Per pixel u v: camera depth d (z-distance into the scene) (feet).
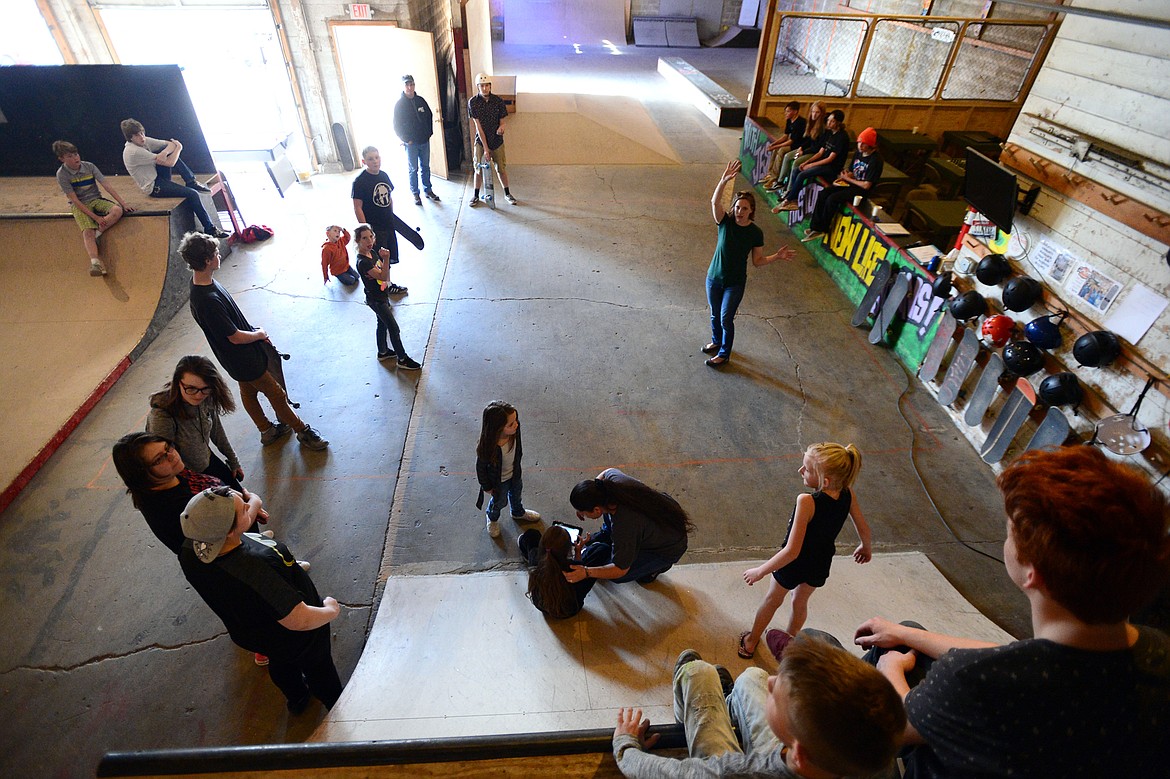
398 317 21.61
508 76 44.80
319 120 32.04
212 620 12.51
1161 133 12.28
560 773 5.65
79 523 14.37
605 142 37.27
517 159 34.81
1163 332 12.32
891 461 16.63
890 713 3.41
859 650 11.42
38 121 25.55
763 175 31.37
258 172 32.63
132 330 20.24
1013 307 15.33
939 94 30.66
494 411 11.73
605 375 19.30
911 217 24.97
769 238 27.55
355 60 30.53
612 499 10.55
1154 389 12.41
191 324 21.35
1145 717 3.24
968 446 17.19
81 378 18.33
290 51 30.07
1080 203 14.17
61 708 11.07
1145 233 12.54
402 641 11.71
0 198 23.68
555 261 25.27
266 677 11.58
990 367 16.21
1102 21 13.57
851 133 31.81
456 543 14.20
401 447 16.61
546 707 10.34
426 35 29.04
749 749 5.22
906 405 18.54
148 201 23.15
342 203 30.12
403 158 34.30
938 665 3.70
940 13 34.37
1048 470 3.44
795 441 17.20
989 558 14.24
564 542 11.18
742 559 13.92
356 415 17.57
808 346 20.92
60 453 16.16
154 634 12.22
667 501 11.02
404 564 13.69
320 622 8.74
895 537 14.61
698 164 35.12
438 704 10.37
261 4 28.81
